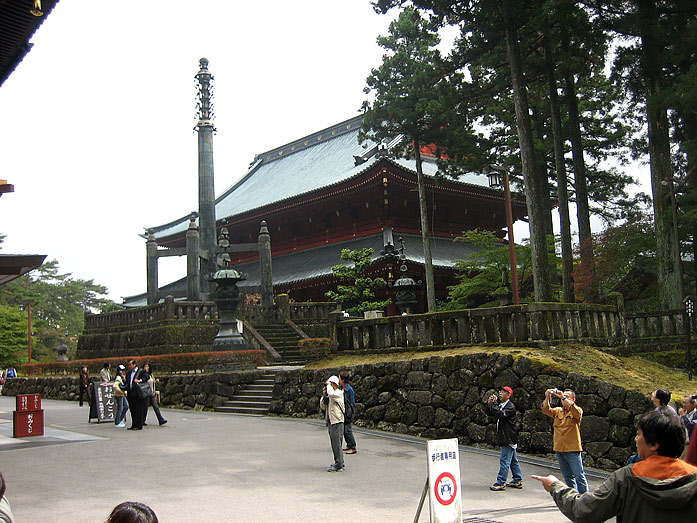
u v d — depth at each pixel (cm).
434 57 3369
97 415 2103
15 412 1730
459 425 1600
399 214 5378
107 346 4316
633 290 3091
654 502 421
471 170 3856
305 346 3353
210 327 3778
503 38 3077
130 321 4138
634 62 2766
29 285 9606
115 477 1200
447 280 5038
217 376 2470
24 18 1384
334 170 6084
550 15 2564
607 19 2720
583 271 2964
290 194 6038
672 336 2142
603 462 1333
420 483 1161
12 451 1492
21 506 987
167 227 7888
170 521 912
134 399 1911
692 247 3212
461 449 1525
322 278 4966
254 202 6581
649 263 3058
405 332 1912
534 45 3145
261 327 3778
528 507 1022
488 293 3831
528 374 1482
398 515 950
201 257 4406
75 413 2486
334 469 1259
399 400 1769
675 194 2559
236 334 3083
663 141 2580
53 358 8262
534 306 1606
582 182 2986
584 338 1736
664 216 2472
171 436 1728
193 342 3700
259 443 1589
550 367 1449
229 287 3089
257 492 1088
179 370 2942
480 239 3797
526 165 2606
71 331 9619
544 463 1372
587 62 3238
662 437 441
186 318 3750
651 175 2620
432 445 706
